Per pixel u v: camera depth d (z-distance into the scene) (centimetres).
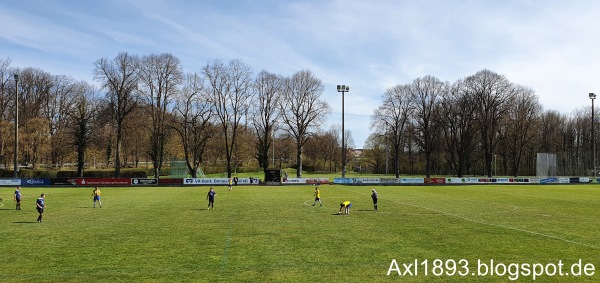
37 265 1662
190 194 4991
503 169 11144
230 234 2303
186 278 1496
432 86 8806
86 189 5781
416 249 1947
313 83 8012
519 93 9444
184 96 7475
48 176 7381
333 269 1612
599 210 3459
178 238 2191
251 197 4581
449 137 10406
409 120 9306
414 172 13025
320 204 3759
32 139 7175
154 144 7494
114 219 2873
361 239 2173
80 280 1477
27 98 8469
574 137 11312
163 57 7244
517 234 2330
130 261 1720
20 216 3030
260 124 8175
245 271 1580
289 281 1465
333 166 15150
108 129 7944
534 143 10494
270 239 2167
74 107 8606
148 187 6256
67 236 2247
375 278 1508
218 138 9688
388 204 3903
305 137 8388
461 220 2859
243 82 7756
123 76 7119
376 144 13612
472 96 8862
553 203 4028
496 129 9550
